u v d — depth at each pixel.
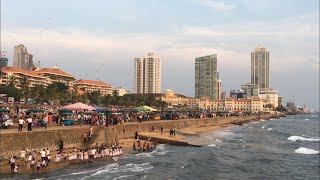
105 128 54.38
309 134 123.81
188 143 66.50
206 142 74.19
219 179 39.16
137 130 72.44
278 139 95.06
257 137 98.38
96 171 38.53
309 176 43.94
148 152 55.97
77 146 48.16
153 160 48.72
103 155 46.75
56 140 44.41
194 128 113.50
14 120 55.75
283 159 57.12
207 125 134.88
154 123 82.62
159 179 36.88
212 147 67.19
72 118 63.47
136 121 84.31
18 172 34.38
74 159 41.78
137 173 39.03
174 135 75.62
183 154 56.22
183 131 97.00
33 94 162.62
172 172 41.34
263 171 45.91
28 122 42.03
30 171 35.25
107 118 59.97
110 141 55.19
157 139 67.88
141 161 47.25
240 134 106.50
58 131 45.00
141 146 59.09
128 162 45.84
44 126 47.69
